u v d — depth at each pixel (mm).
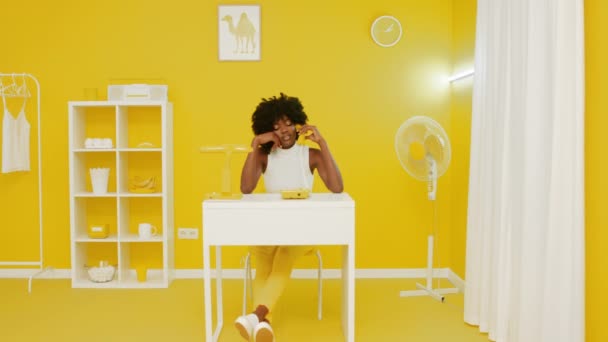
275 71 4441
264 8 4426
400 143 3637
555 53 2363
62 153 4492
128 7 4426
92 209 4508
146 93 4203
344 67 4441
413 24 4434
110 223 4516
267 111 3094
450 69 4445
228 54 4426
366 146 4473
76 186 4246
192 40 4438
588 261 2387
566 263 2322
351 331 2809
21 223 4531
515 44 2770
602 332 2285
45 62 4449
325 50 4434
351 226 2729
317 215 2717
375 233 4504
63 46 4441
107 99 4457
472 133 3305
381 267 4516
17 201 4523
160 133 4484
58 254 4535
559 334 2340
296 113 3135
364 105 4457
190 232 4488
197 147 4469
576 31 2312
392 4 4426
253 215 2707
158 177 4504
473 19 3893
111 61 4445
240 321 2580
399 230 4504
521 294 2605
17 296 3953
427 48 4441
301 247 3059
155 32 4438
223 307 3699
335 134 4465
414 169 3674
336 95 4449
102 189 4242
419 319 3436
